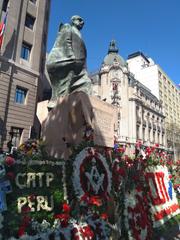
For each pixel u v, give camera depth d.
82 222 3.94
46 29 25.48
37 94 20.95
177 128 65.25
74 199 4.02
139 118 48.41
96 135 6.02
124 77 45.88
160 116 60.72
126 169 5.28
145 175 6.04
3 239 3.06
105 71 45.75
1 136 17.33
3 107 17.83
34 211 3.48
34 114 20.22
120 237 4.50
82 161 4.36
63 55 6.92
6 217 3.16
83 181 4.21
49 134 6.16
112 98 44.03
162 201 6.31
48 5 26.19
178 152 62.91
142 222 5.02
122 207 4.78
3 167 3.32
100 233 4.09
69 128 5.82
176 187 7.54
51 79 7.11
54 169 3.96
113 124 6.82
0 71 17.88
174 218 6.52
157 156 7.27
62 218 3.66
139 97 48.97
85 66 7.24
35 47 21.41
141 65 72.81
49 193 3.76
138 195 5.32
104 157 4.81
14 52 19.28
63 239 3.56
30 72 20.30
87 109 5.86
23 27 20.55
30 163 3.67
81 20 7.43
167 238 5.66
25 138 19.08
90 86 7.01
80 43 7.11
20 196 3.42
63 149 5.64
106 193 4.55
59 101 6.24
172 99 78.88
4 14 19.30
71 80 6.81
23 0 20.94
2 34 18.23
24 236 3.21
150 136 53.75
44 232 3.43
